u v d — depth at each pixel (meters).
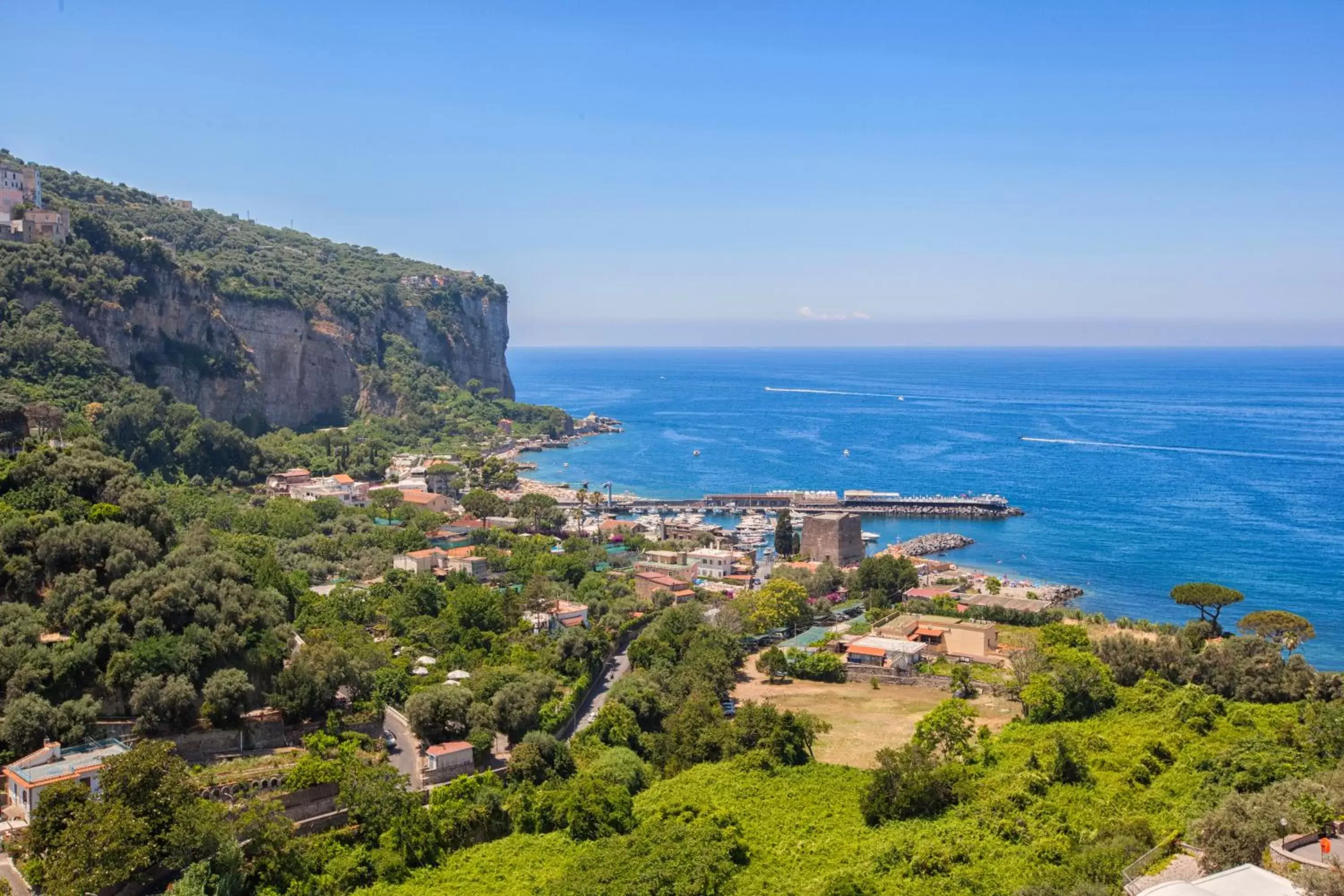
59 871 85.06
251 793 106.00
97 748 106.62
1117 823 98.38
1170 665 153.62
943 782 113.81
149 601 123.56
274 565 165.88
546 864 103.69
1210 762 115.38
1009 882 91.31
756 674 174.62
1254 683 144.00
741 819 112.44
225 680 118.38
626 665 173.50
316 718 126.50
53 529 130.88
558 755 124.19
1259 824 85.88
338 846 103.75
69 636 120.12
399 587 186.38
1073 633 167.88
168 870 92.56
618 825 110.50
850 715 151.38
